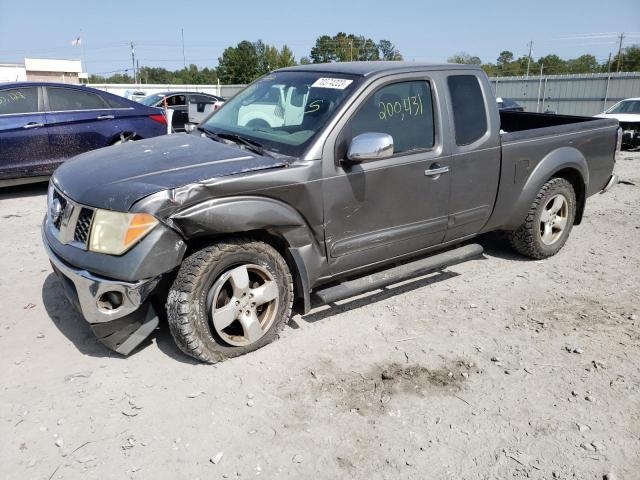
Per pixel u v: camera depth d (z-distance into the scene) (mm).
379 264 4176
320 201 3594
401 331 3941
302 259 3633
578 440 2850
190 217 3096
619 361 3598
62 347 3604
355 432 2877
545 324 4094
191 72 99438
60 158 7926
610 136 5695
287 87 4238
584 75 30094
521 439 2852
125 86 43125
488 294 4613
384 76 3943
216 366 3414
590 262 5418
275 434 2846
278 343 3713
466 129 4367
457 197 4383
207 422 2918
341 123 3680
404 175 3967
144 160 3568
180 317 3211
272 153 3660
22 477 2518
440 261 4441
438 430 2910
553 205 5277
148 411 2988
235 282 3340
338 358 3559
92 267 3107
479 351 3699
